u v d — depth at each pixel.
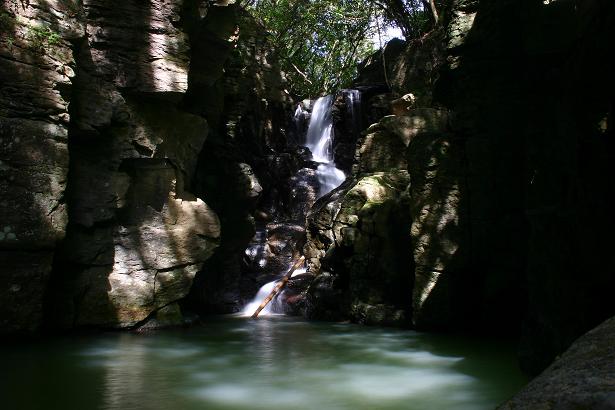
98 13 10.15
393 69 20.77
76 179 9.83
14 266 8.42
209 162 14.37
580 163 6.21
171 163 11.11
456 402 5.83
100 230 10.16
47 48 8.81
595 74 6.21
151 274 10.58
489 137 9.98
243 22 22.11
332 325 11.99
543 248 6.48
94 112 9.78
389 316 11.80
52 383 6.44
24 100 8.59
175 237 10.88
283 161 21.64
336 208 15.11
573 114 6.49
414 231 10.77
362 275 12.58
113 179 10.18
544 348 6.44
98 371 7.11
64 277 9.77
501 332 10.17
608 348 1.94
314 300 13.45
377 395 6.09
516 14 9.39
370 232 12.66
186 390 6.21
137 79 10.46
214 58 12.55
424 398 5.97
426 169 10.66
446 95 11.12
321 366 7.63
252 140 20.75
